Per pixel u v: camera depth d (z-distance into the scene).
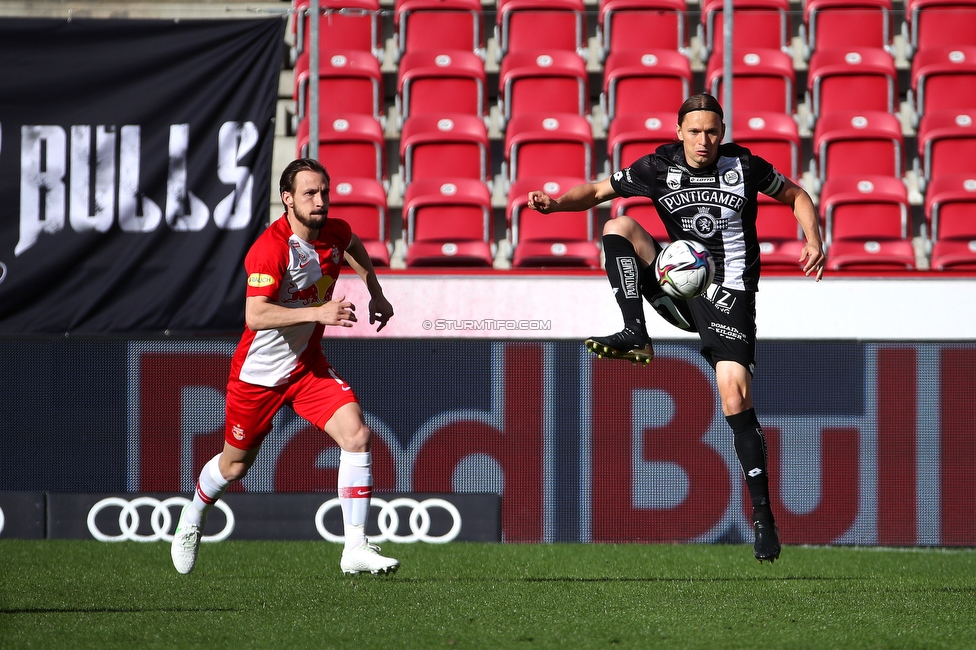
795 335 21.47
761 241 28.17
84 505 21.78
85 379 22.02
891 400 21.33
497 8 34.38
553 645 10.84
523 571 17.64
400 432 21.75
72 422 21.98
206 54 22.91
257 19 22.91
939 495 21.22
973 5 33.31
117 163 22.72
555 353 21.70
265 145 22.81
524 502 21.61
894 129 30.81
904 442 21.28
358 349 21.83
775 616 12.63
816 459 21.36
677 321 15.19
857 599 14.11
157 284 22.58
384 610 13.07
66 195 22.66
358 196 28.27
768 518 13.81
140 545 20.91
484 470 21.67
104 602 13.81
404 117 32.16
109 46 22.89
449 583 15.82
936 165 30.23
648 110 32.03
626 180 14.96
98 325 22.48
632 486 21.52
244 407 14.63
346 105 31.78
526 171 30.42
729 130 23.75
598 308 21.70
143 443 21.92
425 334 21.77
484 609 13.16
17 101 22.75
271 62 22.92
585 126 31.00
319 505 21.64
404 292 21.84
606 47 33.50
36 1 31.25
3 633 11.49
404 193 29.53
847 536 21.31
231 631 11.62
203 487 15.15
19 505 21.78
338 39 33.22
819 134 30.92
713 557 19.55
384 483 21.70
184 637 11.27
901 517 21.23
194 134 22.81
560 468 21.59
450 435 21.72
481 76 32.28
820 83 32.31
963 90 31.89
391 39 34.28
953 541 21.14
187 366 22.03
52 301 22.52
